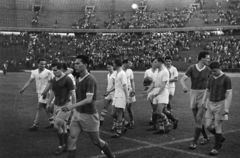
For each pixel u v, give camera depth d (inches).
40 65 334.0
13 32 2332.7
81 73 211.0
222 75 254.2
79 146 268.5
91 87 206.1
